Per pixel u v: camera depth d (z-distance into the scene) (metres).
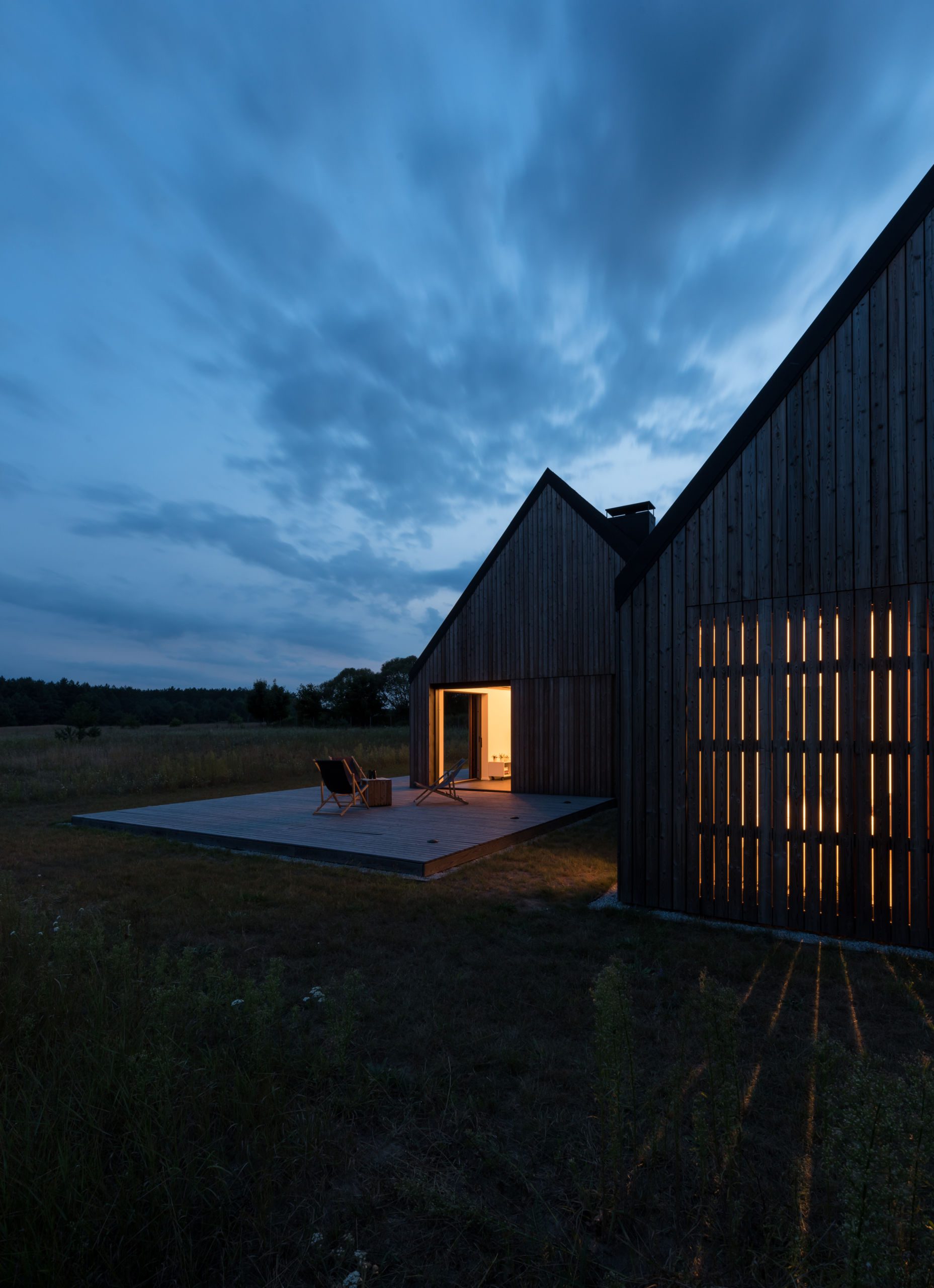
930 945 4.02
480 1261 1.71
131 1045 2.44
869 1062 1.76
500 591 12.30
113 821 8.40
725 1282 1.61
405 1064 2.70
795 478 4.61
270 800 10.61
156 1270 1.67
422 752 12.94
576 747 11.37
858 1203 1.40
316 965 3.83
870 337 4.38
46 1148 1.92
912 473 4.20
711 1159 2.03
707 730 4.85
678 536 5.04
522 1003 3.28
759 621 4.69
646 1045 2.84
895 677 4.20
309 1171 2.05
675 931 4.43
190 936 4.33
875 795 4.25
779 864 4.51
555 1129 2.27
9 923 3.77
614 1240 1.78
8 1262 1.55
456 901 5.12
